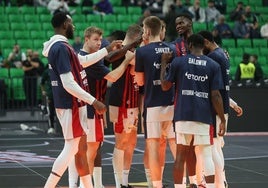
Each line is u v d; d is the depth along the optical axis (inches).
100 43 406.0
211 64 371.2
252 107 871.7
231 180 486.6
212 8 1163.3
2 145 737.0
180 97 370.6
